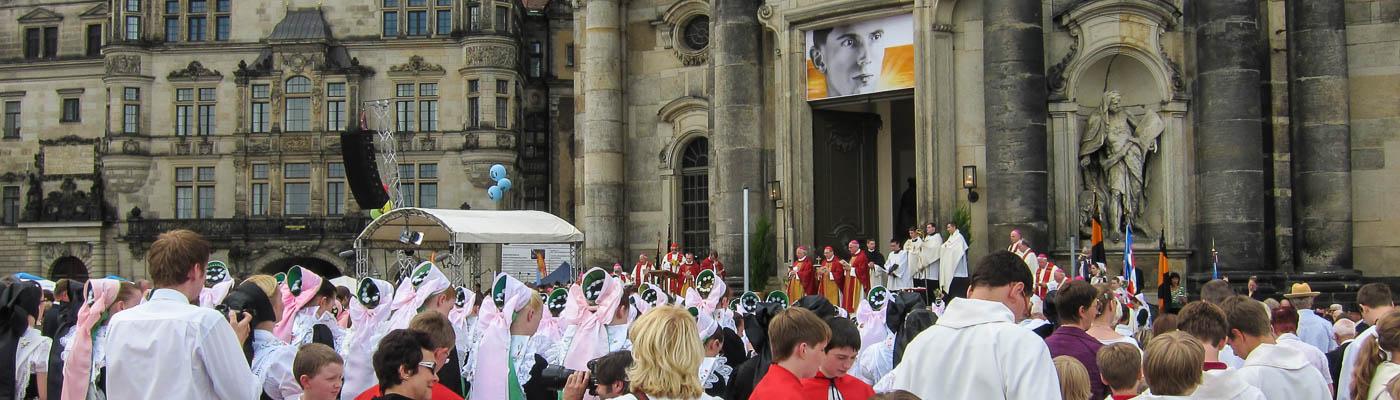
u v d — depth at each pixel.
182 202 81.56
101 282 12.20
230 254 79.81
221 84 81.06
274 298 11.72
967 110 35.22
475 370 13.01
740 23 38.59
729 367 13.48
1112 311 11.66
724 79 38.66
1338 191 32.81
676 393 7.60
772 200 38.41
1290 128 34.22
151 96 81.81
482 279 57.91
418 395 9.59
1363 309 13.25
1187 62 34.06
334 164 79.81
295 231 79.06
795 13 37.34
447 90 79.19
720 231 38.72
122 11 81.25
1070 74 33.91
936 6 35.03
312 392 10.00
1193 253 33.81
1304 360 10.57
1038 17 33.44
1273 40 34.66
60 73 85.38
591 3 45.09
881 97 36.38
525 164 81.88
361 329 13.58
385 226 42.69
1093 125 34.31
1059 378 9.60
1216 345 10.66
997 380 8.68
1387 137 33.31
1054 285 28.69
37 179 84.88
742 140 38.34
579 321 13.59
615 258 44.72
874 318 16.23
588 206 44.84
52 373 13.22
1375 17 33.59
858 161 39.75
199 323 9.49
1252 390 9.07
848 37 36.59
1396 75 33.38
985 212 34.78
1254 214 32.53
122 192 81.88
